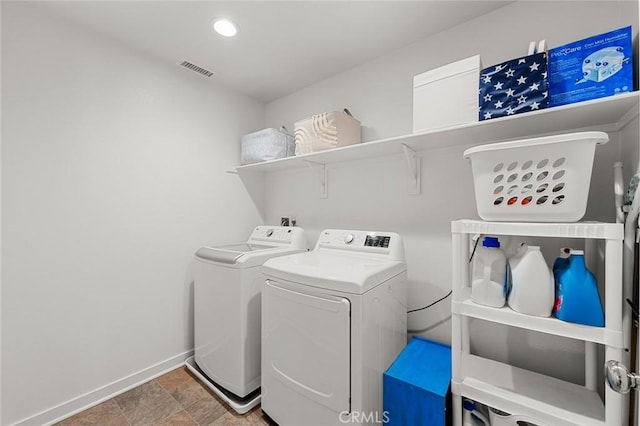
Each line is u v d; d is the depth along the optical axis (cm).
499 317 100
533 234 93
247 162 229
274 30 164
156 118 189
